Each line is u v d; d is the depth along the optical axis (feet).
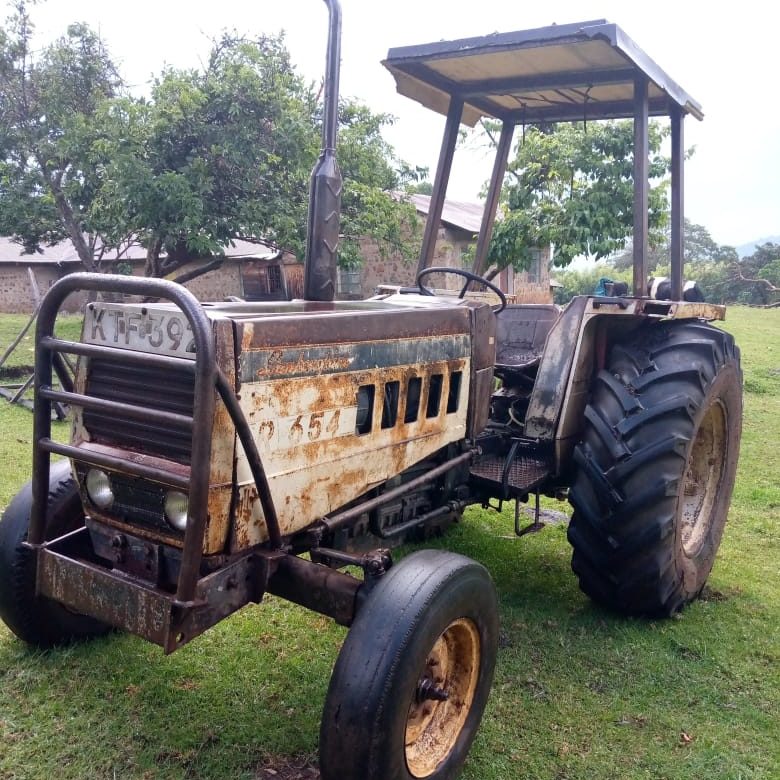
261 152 34.06
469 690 8.09
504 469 11.19
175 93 33.19
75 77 38.70
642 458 10.57
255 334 6.89
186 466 7.04
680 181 13.19
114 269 48.96
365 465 8.47
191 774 7.81
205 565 7.12
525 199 29.17
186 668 9.69
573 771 8.21
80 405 7.20
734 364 12.69
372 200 36.24
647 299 11.72
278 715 8.87
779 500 17.93
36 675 9.27
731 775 8.22
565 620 11.59
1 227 39.70
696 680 10.06
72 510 9.24
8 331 48.26
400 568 7.35
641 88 11.52
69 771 7.71
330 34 9.33
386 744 6.59
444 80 12.84
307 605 7.62
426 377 9.24
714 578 13.51
